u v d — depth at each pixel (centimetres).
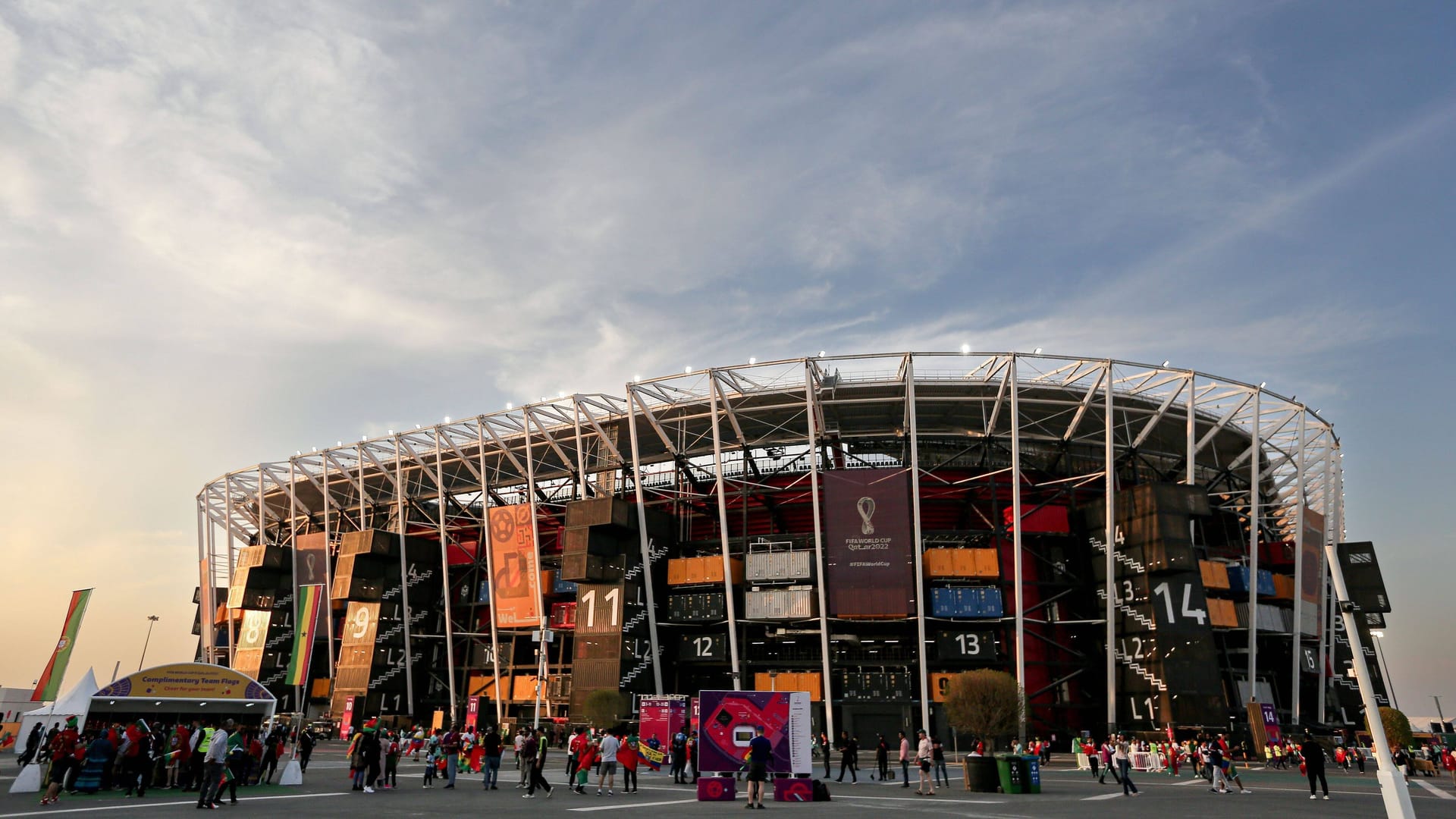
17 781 2322
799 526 7262
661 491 7569
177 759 2519
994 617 6281
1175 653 5844
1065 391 6688
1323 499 8062
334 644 8619
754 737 2306
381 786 2744
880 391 6794
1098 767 3966
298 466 9019
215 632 9638
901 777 3844
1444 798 2958
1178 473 7562
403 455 8456
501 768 4009
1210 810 2333
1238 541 7812
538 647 7212
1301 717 7175
